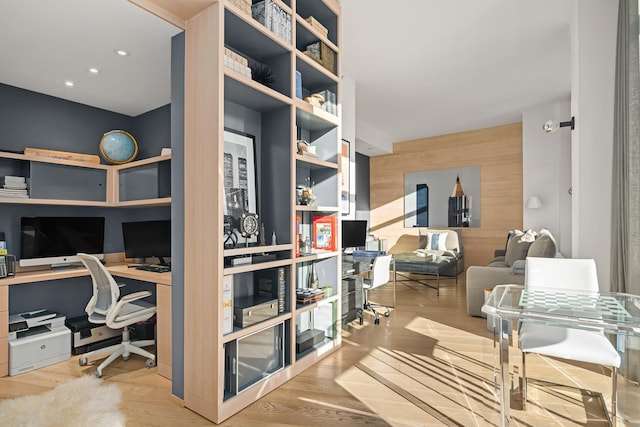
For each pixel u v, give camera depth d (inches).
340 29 118.2
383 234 310.0
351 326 139.3
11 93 122.3
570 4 115.0
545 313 63.6
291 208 97.0
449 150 279.9
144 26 91.2
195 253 78.8
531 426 71.6
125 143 142.1
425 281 237.6
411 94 195.5
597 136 105.7
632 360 71.9
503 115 235.5
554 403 80.4
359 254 177.9
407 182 299.6
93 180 134.3
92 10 84.3
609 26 104.9
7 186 113.5
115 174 138.8
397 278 249.1
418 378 93.7
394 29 129.8
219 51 74.9
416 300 183.6
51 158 120.7
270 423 73.8
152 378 97.7
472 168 269.7
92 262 103.0
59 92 130.0
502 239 256.4
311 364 102.1
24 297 120.9
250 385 82.7
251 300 91.4
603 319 59.7
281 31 94.4
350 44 140.4
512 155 253.4
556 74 170.2
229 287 78.0
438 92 192.9
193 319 79.2
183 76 86.3
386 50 145.5
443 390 87.3
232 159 93.7
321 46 112.2
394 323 143.2
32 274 111.6
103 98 136.6
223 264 77.5
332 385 90.2
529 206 220.5
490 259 261.1
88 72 115.6
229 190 91.6
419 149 294.0
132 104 143.0
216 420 73.7
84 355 106.9
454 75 170.2
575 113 113.7
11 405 82.4
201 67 78.5
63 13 85.1
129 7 83.4
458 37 135.3
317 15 118.6
